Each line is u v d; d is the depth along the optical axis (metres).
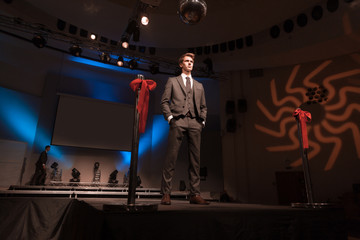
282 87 7.86
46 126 7.61
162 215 1.15
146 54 7.99
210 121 8.90
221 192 7.64
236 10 6.54
